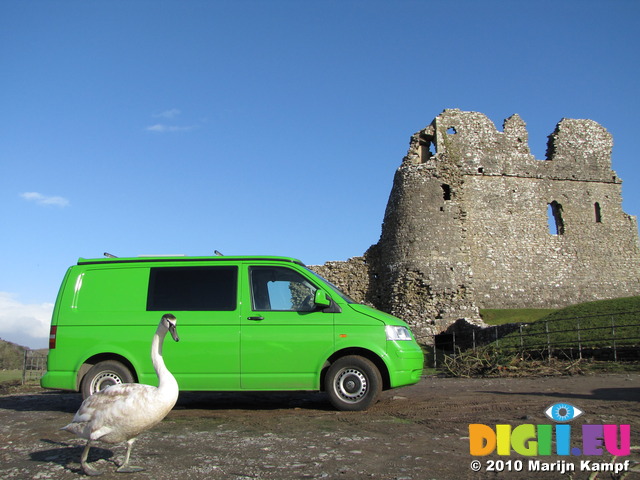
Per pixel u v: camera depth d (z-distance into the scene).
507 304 34.62
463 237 32.31
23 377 17.52
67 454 6.66
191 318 9.48
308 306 9.61
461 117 36.78
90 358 9.60
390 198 34.34
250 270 9.79
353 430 7.69
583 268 36.03
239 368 9.28
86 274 9.93
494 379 14.81
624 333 17.78
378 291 34.88
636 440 6.91
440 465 5.98
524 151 37.00
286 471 5.77
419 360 9.66
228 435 7.45
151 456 6.43
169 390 5.85
